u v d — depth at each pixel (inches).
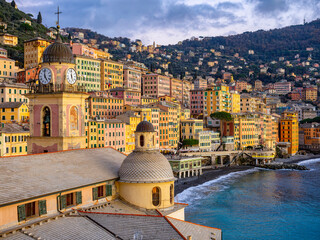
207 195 5216.5
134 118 7598.4
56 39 2174.0
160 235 1637.6
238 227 3735.2
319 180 6707.7
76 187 1726.1
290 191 5595.5
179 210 2062.0
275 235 3518.7
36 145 2103.8
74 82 2174.0
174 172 6776.6
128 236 1592.0
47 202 1611.7
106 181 1943.9
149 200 1963.6
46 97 2070.6
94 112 7869.1
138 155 2047.2
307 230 3683.6
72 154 2017.7
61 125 2041.1
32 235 1444.4
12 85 6934.1
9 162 1684.3
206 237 1845.5
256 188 5812.0
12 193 1475.1
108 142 6840.6
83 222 1644.9
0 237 1380.4
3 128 4926.2
